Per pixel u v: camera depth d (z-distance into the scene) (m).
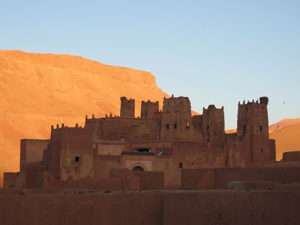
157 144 153.38
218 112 168.75
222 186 126.62
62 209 69.94
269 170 118.62
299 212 73.81
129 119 166.88
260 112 170.50
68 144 132.00
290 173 115.44
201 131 168.75
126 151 148.25
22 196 68.75
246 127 170.25
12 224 67.75
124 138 164.25
